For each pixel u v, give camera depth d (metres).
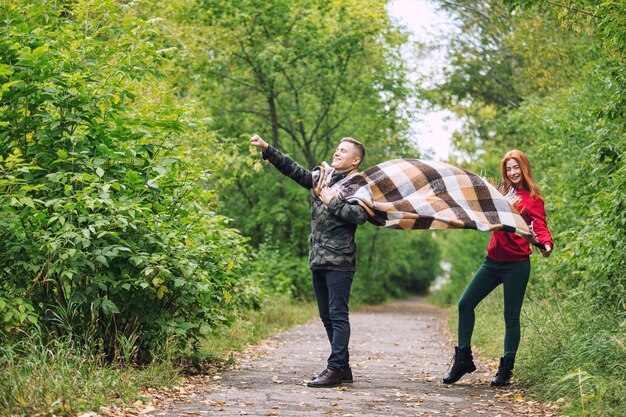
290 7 20.61
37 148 6.03
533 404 5.13
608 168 7.63
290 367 7.20
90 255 5.68
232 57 20.92
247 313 11.55
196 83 19.98
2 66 5.38
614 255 6.84
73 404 4.35
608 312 6.56
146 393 5.10
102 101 6.20
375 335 12.77
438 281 57.31
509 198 6.09
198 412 4.64
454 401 5.30
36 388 4.36
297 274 22.42
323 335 12.11
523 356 6.38
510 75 22.12
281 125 23.70
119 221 5.56
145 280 5.57
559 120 12.31
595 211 8.12
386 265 37.62
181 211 6.46
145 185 5.93
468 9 21.56
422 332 13.96
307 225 23.70
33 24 6.74
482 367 7.52
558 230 10.82
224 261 6.71
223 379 6.13
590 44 12.73
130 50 6.50
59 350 4.98
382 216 5.81
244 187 24.00
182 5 17.58
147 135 6.32
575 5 8.22
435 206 5.80
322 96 22.33
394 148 24.45
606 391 4.68
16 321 5.26
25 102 5.98
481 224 5.72
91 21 7.04
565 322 6.75
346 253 5.85
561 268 9.84
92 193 5.62
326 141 24.14
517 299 5.97
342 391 5.64
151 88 9.40
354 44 21.28
